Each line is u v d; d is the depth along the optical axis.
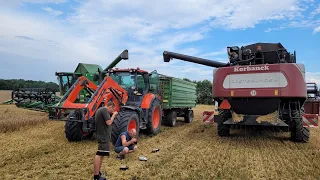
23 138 8.62
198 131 10.60
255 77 7.48
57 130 10.29
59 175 5.05
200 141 8.42
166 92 11.54
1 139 8.45
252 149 7.24
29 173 5.15
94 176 4.75
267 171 5.31
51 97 14.77
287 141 8.34
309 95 11.57
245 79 7.61
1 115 13.99
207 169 5.40
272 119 7.50
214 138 8.96
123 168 5.39
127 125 7.30
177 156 6.48
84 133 8.28
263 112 7.83
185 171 5.26
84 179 4.86
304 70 7.33
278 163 5.86
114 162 5.95
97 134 4.89
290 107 7.85
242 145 7.78
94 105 7.46
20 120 11.12
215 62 10.38
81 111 7.35
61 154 6.61
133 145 6.45
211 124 13.09
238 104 8.04
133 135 6.37
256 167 5.57
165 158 6.22
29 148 7.19
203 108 28.53
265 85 7.36
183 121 15.35
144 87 9.51
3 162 5.80
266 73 7.36
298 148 7.39
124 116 7.39
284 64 7.21
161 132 10.40
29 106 15.20
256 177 4.95
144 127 8.91
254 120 7.64
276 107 7.62
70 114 7.70
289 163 5.86
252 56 8.38
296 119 7.79
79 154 6.64
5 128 9.85
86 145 7.64
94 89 8.62
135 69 9.13
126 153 6.23
